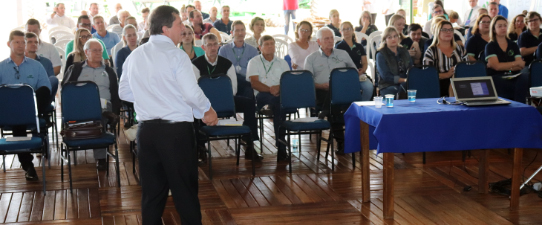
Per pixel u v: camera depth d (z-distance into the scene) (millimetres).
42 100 4887
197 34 8062
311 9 12148
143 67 2768
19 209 3818
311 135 6195
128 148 5641
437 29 5754
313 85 5039
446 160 5020
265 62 5570
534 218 3543
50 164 5012
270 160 5125
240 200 3986
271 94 5410
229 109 4867
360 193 4105
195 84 2740
